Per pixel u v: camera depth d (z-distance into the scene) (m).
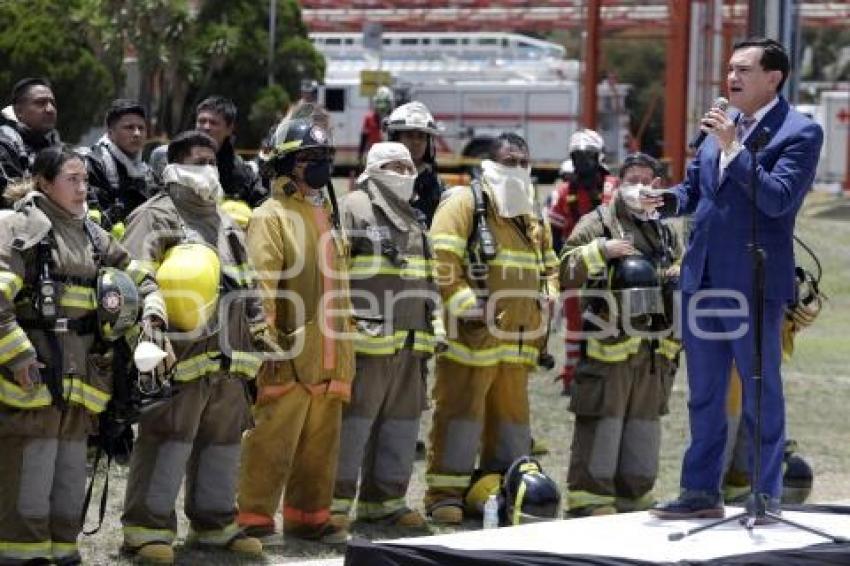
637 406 15.44
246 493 13.58
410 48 69.56
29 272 11.52
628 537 11.38
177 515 14.73
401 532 14.53
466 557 10.51
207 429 12.94
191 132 12.84
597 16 46.00
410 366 14.55
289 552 13.38
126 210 15.62
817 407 23.23
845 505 12.78
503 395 15.28
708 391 12.02
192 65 63.97
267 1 66.00
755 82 11.77
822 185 68.06
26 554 11.70
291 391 13.32
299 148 13.23
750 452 11.92
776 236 11.82
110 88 58.62
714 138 12.01
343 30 72.06
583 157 20.02
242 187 16.28
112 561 12.59
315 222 13.45
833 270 39.53
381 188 14.49
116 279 11.76
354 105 66.75
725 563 10.34
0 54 57.06
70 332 11.64
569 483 15.48
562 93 67.25
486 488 14.95
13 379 11.48
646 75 103.50
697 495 12.06
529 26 70.62
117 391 11.95
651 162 15.30
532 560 10.42
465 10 70.31
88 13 61.06
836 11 65.94
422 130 16.30
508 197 14.88
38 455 11.63
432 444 15.24
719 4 41.81
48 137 15.34
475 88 67.69
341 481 14.25
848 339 30.88
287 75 66.00
